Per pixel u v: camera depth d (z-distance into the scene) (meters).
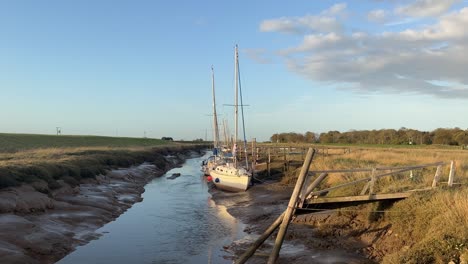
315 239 15.05
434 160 29.31
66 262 14.29
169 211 24.75
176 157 89.00
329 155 45.34
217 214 23.58
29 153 41.78
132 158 54.72
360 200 14.00
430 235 11.08
